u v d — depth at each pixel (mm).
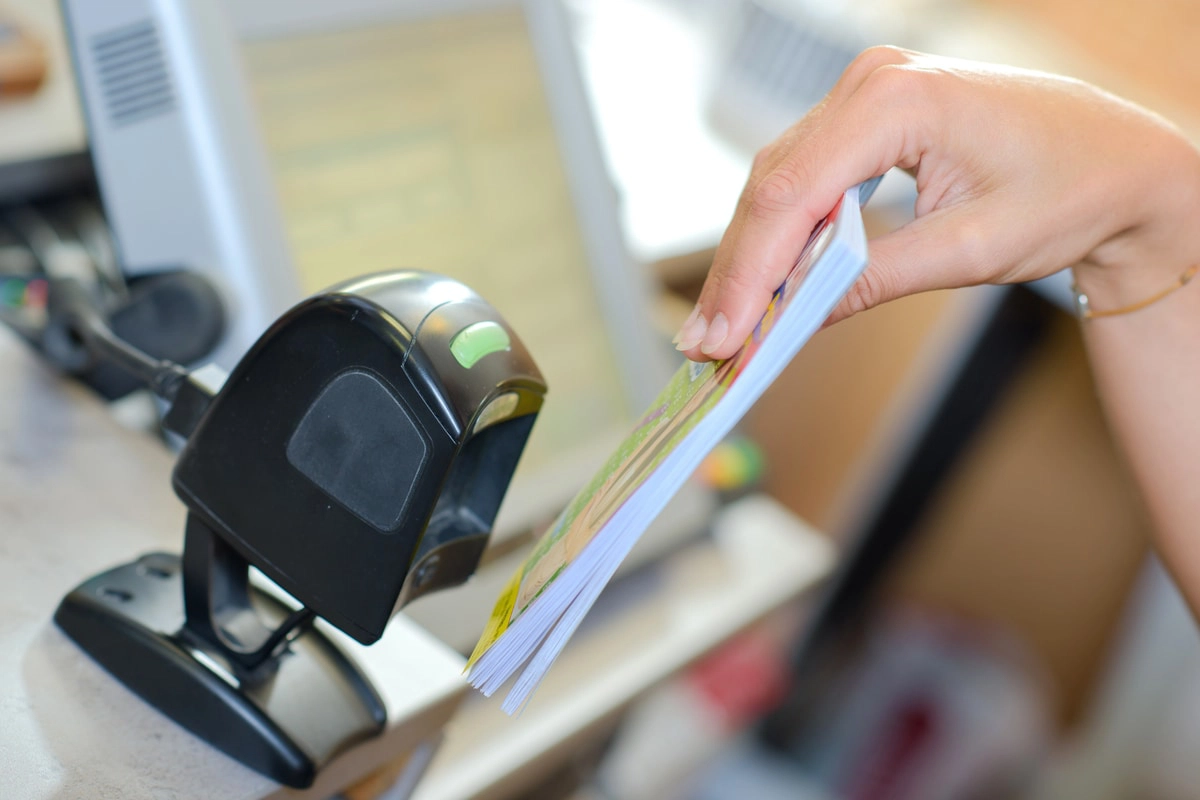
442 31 762
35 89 922
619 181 1155
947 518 1720
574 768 1053
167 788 436
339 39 699
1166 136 480
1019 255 443
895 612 1808
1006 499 1719
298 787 452
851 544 1613
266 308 635
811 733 1749
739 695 1374
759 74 1334
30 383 692
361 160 713
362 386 415
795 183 404
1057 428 1633
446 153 763
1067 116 451
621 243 855
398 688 513
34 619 506
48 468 616
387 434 414
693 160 1266
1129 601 1667
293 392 426
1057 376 1572
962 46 1384
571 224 840
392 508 417
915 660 1750
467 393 411
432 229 750
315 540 433
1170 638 1589
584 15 1551
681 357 957
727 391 354
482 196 783
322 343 418
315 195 686
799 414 1589
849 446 1565
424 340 410
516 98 812
